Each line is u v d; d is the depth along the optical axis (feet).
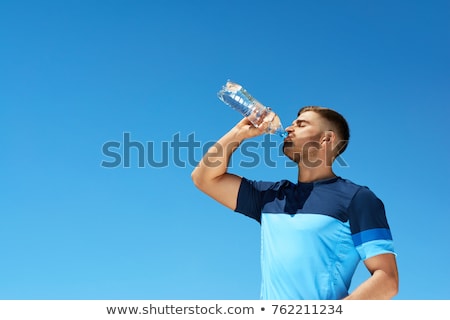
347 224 7.97
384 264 7.57
